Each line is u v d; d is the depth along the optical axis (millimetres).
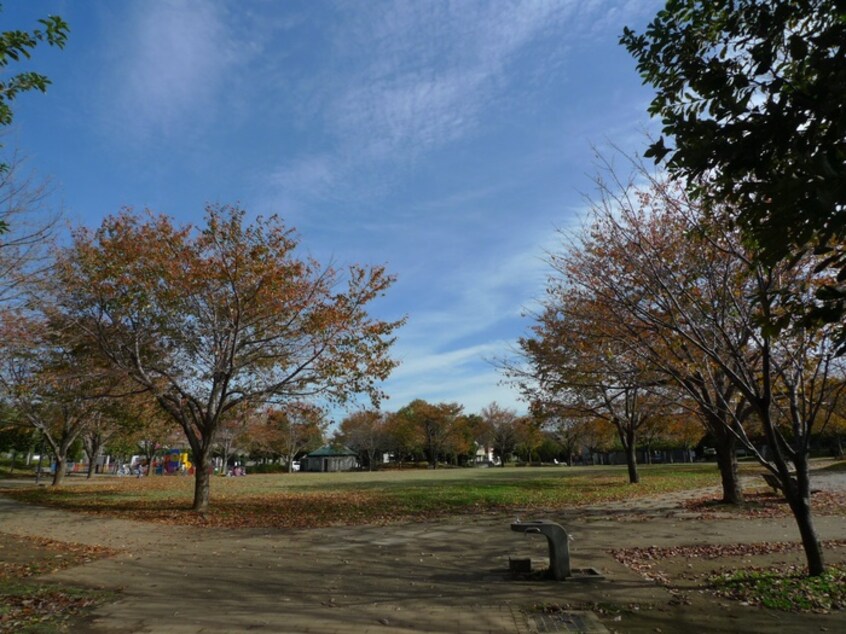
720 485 25781
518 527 8531
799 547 10289
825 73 3703
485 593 7703
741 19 4625
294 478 42031
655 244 10641
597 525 13672
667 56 5020
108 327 17031
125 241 16344
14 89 5691
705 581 8102
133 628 6246
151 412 21953
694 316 9648
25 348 17234
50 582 8391
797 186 3383
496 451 99000
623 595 7480
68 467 63625
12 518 15766
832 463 39906
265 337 17516
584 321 14617
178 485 31125
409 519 15320
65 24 5359
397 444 83688
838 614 6531
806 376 9305
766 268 4094
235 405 18562
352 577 8742
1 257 12695
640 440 44656
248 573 9031
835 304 3611
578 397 24484
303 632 6070
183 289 16609
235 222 16422
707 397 11844
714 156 3963
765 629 6109
